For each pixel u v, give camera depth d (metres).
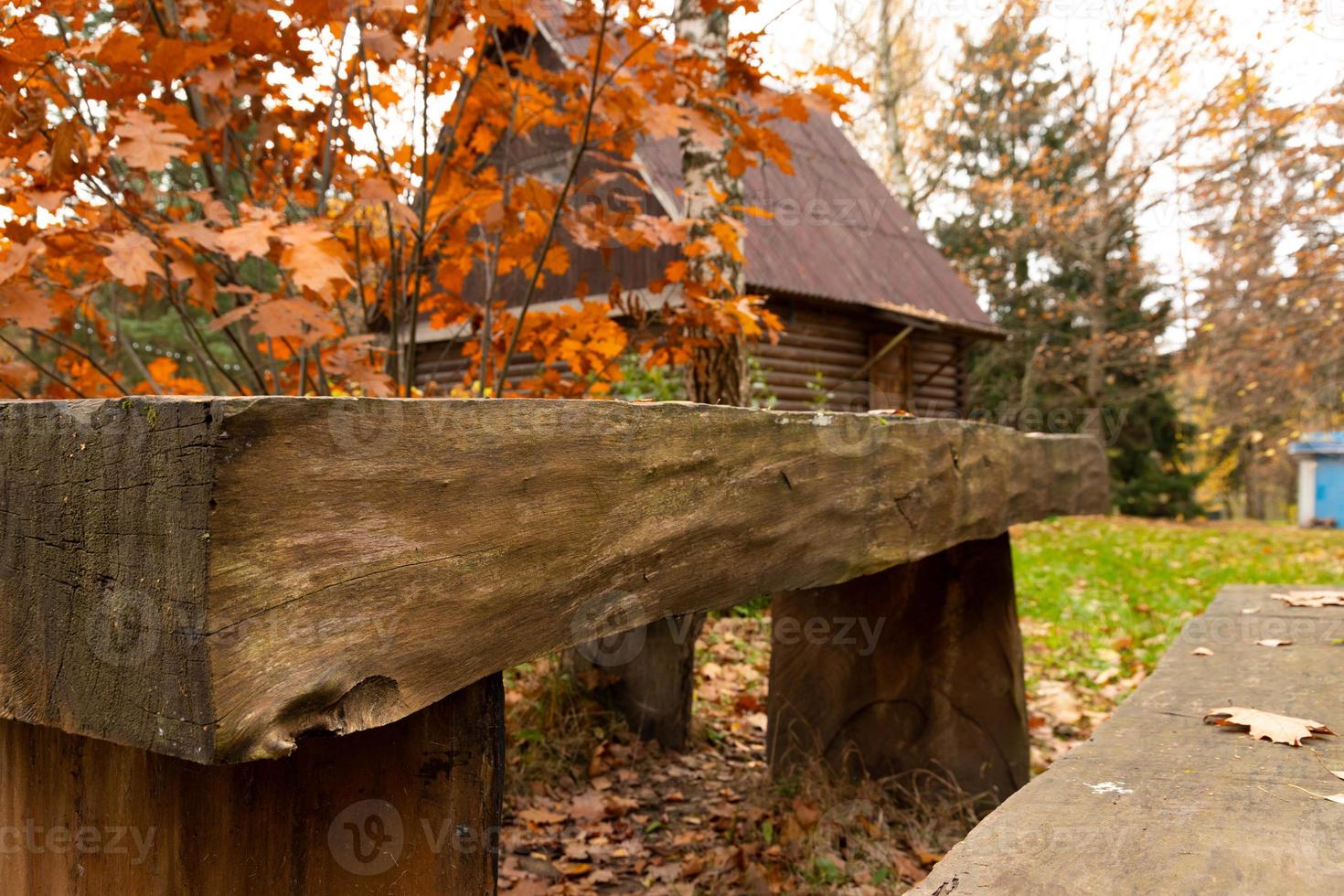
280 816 1.05
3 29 1.77
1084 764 1.32
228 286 2.14
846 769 2.94
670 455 1.30
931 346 12.80
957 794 2.78
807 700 3.03
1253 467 22.39
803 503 1.61
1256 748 1.40
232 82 2.20
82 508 0.85
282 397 0.81
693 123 2.42
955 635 2.89
